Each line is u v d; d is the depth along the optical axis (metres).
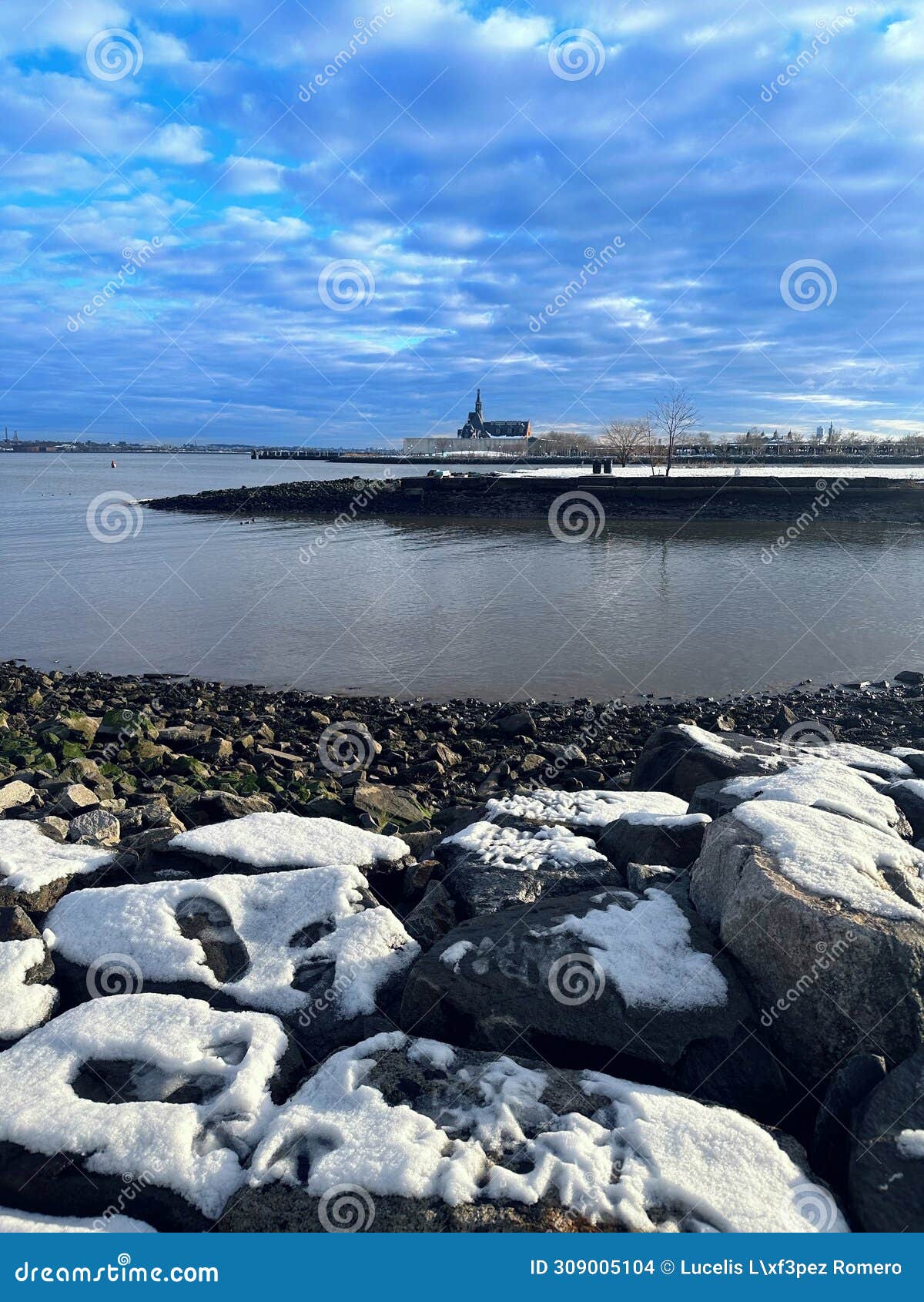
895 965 4.20
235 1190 3.55
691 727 9.26
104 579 30.44
